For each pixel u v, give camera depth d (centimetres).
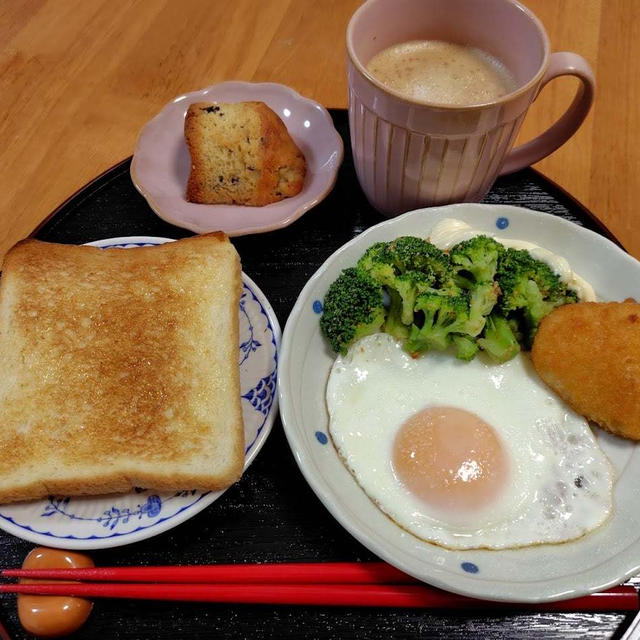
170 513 26
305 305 28
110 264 31
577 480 26
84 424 26
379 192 33
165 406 27
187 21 48
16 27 48
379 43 32
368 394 28
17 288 30
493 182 34
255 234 34
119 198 36
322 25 48
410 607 24
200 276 30
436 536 25
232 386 28
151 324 28
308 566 24
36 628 23
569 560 24
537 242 31
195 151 34
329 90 44
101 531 25
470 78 31
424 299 28
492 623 24
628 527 24
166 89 45
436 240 31
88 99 44
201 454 26
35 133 43
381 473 27
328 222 35
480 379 28
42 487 26
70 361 27
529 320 29
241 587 24
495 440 27
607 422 26
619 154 41
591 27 48
